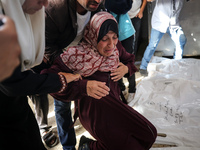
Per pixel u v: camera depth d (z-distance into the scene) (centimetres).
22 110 95
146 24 367
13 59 28
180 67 254
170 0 231
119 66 132
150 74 251
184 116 184
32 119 107
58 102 147
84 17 124
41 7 80
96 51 116
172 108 195
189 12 272
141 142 119
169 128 176
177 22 251
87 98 118
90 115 119
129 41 205
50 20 118
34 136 106
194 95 204
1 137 88
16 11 70
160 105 200
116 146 114
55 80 93
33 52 83
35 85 83
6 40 26
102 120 116
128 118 116
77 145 180
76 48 116
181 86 214
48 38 125
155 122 185
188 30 285
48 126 190
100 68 119
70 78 103
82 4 113
